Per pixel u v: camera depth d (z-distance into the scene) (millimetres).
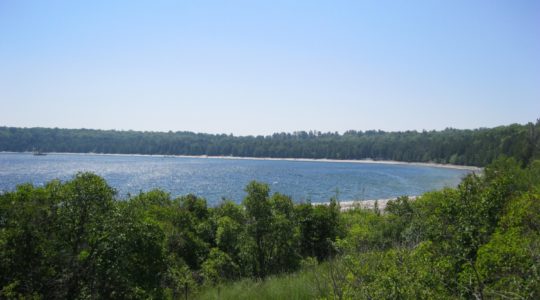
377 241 12281
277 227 15992
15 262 7824
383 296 5125
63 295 8266
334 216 18984
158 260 9531
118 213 8773
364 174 110500
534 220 7020
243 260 15891
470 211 7023
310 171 123938
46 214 8391
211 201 53125
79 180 8625
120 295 8695
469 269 5562
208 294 12062
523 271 5258
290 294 10070
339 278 6305
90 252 8531
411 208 17250
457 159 149125
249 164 170000
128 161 172875
